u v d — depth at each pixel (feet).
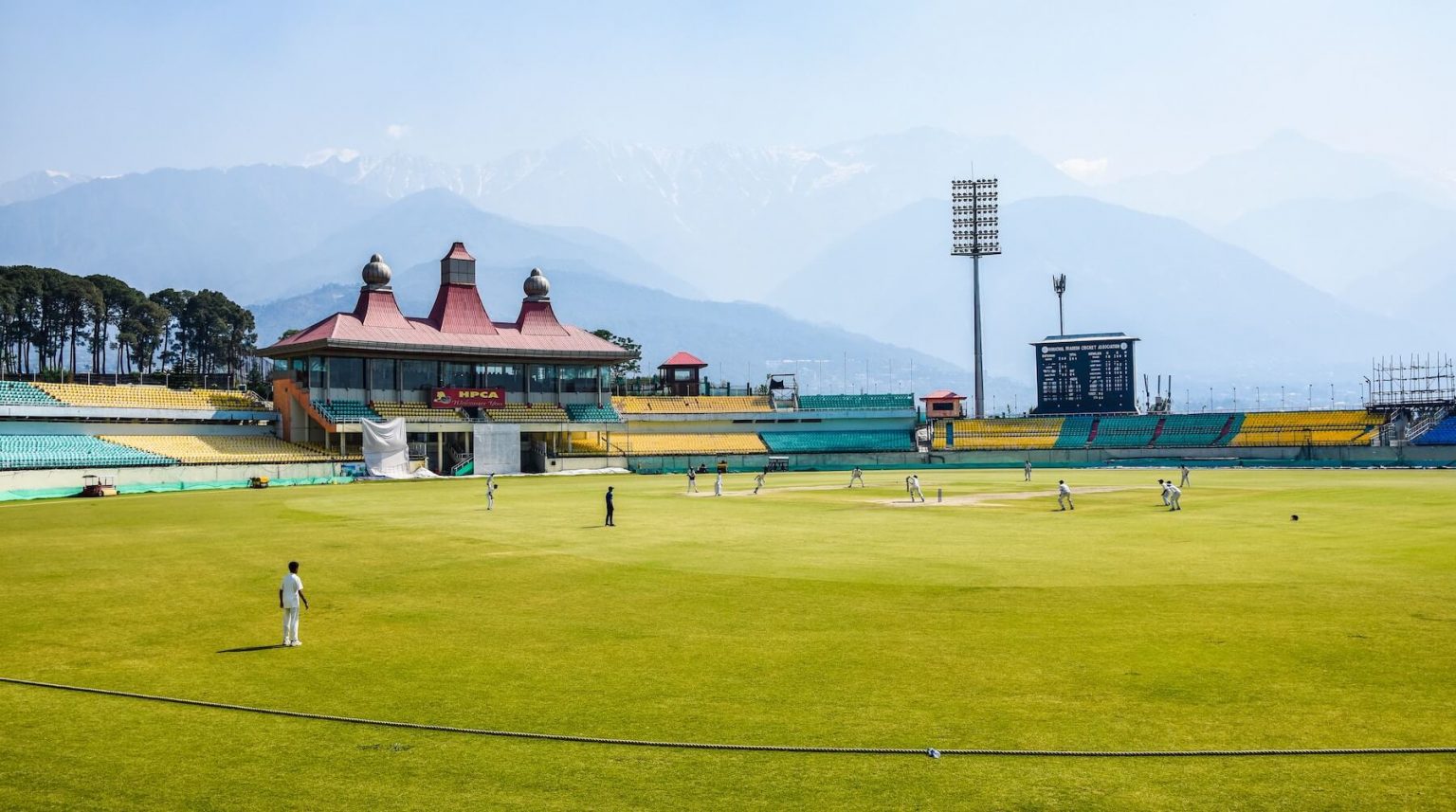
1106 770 54.29
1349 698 65.72
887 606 98.73
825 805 50.24
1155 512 202.39
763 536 161.89
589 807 50.16
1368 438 441.27
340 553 143.74
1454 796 50.52
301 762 56.70
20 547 153.89
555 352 433.48
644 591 109.19
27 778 54.49
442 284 442.09
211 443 361.92
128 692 71.15
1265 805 49.65
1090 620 90.99
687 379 529.45
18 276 491.31
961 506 221.46
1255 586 107.96
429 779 53.98
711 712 64.69
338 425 369.09
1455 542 144.15
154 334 577.02
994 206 523.29
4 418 323.37
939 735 59.82
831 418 504.84
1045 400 491.31
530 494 277.44
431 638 87.20
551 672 75.00
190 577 122.93
